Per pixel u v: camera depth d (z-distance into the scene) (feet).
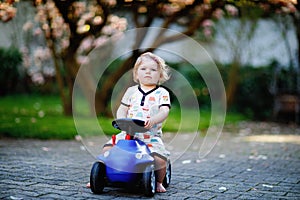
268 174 15.58
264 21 42.32
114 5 25.57
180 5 25.98
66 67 30.86
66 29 27.61
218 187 13.23
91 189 11.80
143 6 26.76
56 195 11.54
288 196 12.32
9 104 40.60
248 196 12.19
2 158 16.97
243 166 17.15
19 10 32.48
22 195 11.41
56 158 17.46
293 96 41.96
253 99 43.57
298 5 22.70
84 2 27.30
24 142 21.62
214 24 39.27
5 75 43.16
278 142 25.72
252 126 35.73
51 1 24.63
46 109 37.99
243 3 22.86
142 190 12.42
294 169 16.74
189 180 14.17
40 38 34.53
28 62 33.71
